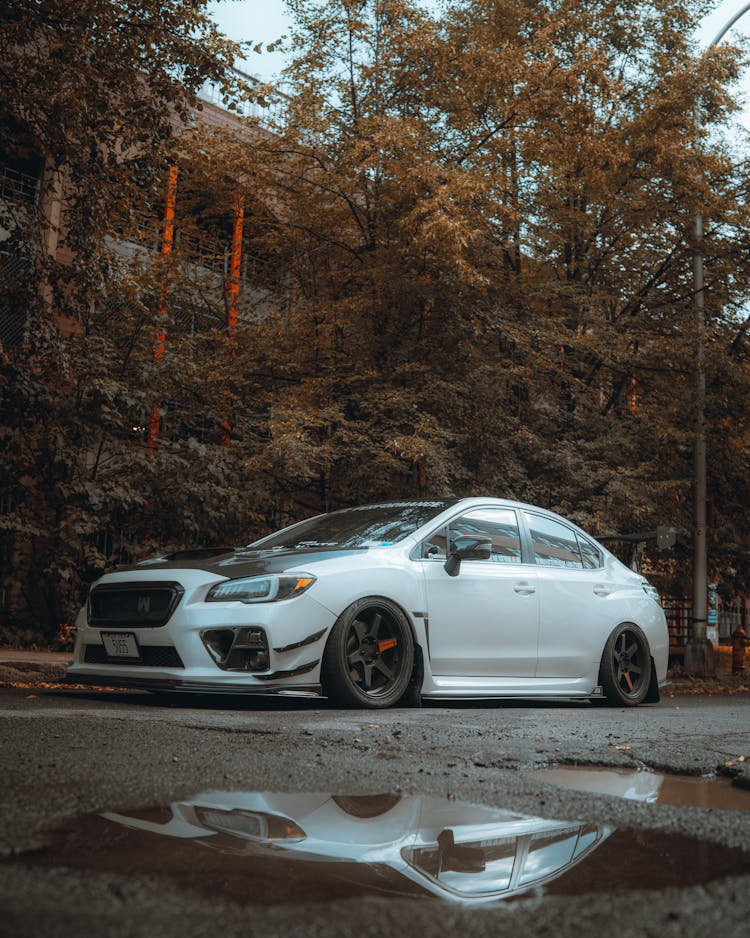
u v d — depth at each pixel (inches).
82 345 486.9
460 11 634.8
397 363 530.9
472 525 268.4
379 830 87.4
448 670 249.0
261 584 219.5
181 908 59.9
